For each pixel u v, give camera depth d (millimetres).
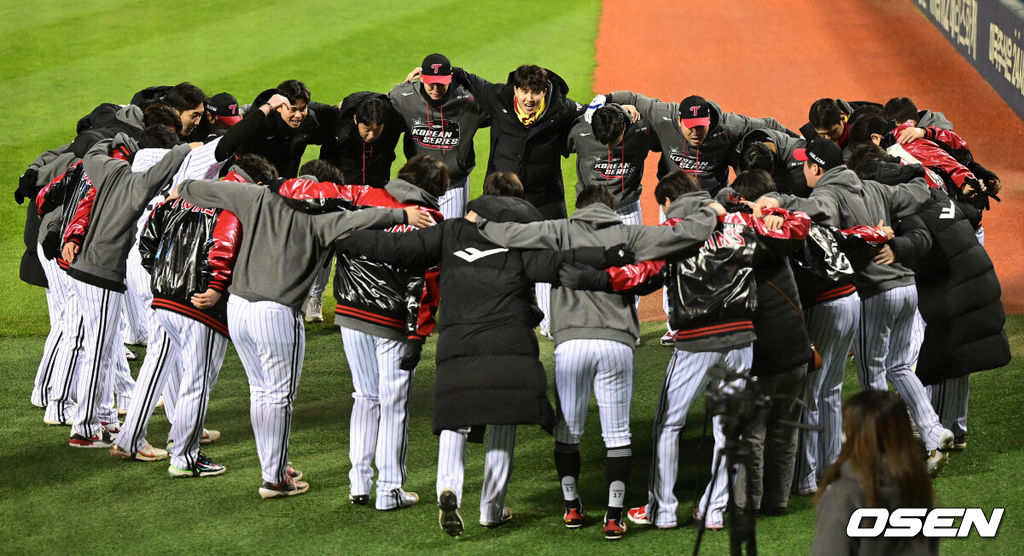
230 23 61094
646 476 19906
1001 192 38688
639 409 23156
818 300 18141
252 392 18828
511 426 17328
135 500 18922
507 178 17969
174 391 20891
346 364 26703
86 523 17953
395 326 18047
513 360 16578
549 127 26719
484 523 17594
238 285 18422
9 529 17734
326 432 22297
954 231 19719
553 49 58188
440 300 17281
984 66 49656
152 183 20766
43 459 20812
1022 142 44156
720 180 26734
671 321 17125
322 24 61281
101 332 21297
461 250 17094
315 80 51844
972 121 46969
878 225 18594
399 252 17250
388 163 28047
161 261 19141
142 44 57094
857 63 56031
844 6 67250
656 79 53625
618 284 16422
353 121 27109
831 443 19031
